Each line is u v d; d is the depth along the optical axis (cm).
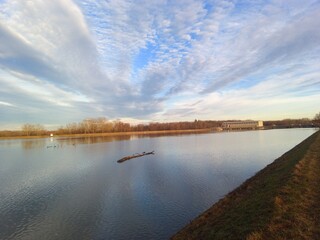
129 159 4884
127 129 19850
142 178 3161
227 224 1280
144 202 2248
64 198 2452
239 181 2820
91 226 1809
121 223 1841
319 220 1060
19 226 1841
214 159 4353
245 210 1366
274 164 2928
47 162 4781
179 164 4034
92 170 3828
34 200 2409
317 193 1374
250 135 11306
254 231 1046
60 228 1792
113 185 2873
